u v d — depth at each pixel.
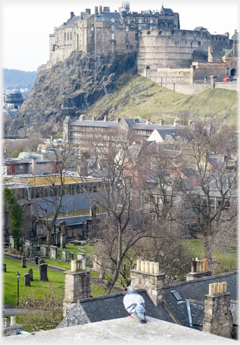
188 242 174.62
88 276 77.50
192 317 67.94
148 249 132.62
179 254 129.25
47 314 101.75
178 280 122.88
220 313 63.19
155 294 67.00
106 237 147.75
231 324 64.50
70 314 63.34
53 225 194.62
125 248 137.88
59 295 116.00
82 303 63.12
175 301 69.31
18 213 184.75
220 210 179.88
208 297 62.50
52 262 171.62
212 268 131.75
